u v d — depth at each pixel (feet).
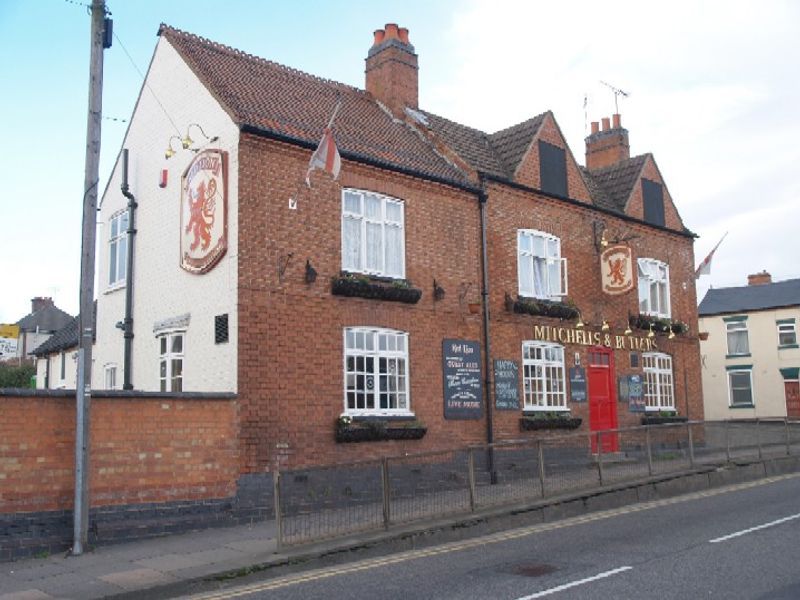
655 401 74.64
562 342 65.10
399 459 39.75
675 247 81.30
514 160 64.85
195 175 50.29
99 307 62.49
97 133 38.45
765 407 127.44
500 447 47.70
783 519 39.52
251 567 31.78
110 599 27.96
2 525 34.94
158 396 40.60
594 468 48.70
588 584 27.40
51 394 36.99
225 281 46.37
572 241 68.23
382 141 58.13
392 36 67.51
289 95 57.41
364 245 51.93
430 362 54.54
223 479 42.55
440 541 38.19
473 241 59.21
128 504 39.09
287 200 48.21
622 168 80.12
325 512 36.58
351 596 27.32
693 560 30.63
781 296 130.52
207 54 56.34
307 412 46.85
